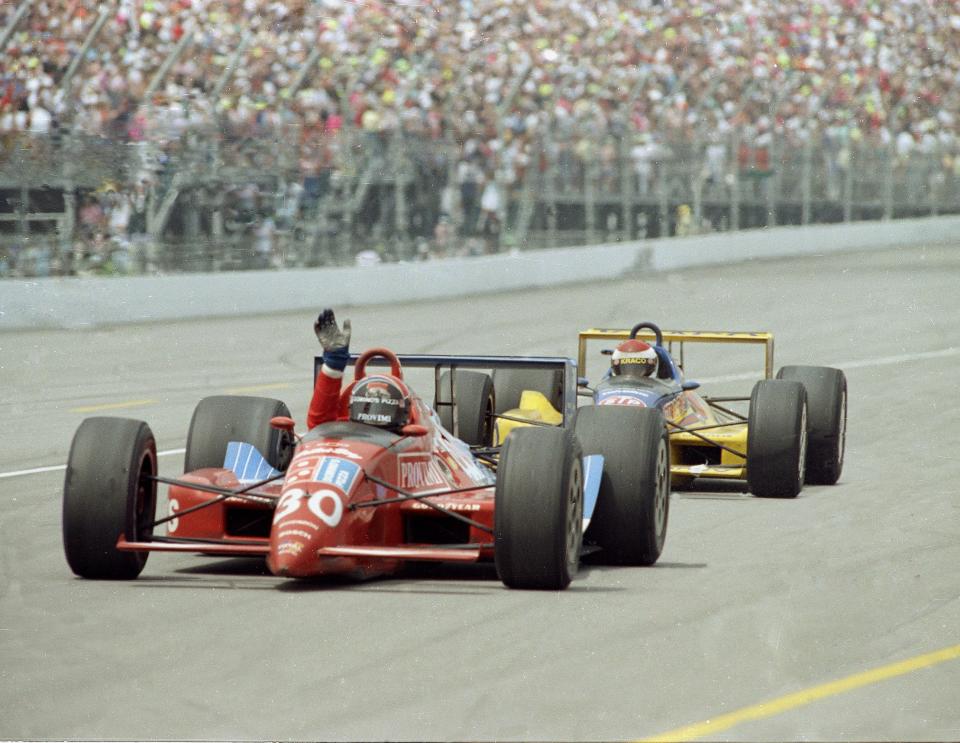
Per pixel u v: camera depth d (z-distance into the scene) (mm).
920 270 114625
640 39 113750
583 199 109375
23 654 18656
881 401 52719
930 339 74438
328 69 91750
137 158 80625
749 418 33531
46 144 76688
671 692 17172
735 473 34281
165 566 25234
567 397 27594
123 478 22531
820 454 35219
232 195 85500
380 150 93312
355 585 23188
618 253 111250
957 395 53812
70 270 78625
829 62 129500
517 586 22750
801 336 77312
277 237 88250
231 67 84938
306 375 61938
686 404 36062
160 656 18547
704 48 118500
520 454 22297
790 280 108000
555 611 21297
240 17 88125
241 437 26656
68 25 81000
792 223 128750
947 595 22891
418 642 19328
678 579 24156
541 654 18812
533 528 22000
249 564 25484
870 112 134125
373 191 93438
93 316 78438
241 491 23062
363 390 24016
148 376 61062
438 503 23406
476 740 15219
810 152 129250
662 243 115438
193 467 26562
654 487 25281
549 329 80500
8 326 74938
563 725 15789
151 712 16094
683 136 117125
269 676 17609
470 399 31375
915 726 15977
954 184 143625
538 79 105250
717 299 96000
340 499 21688
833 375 35844
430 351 70625
